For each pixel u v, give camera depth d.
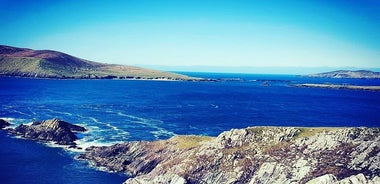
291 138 83.88
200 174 82.44
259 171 76.94
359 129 78.56
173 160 91.19
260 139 86.44
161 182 81.00
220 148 86.94
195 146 94.88
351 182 54.03
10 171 93.31
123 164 100.31
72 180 88.00
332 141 77.94
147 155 100.75
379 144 72.75
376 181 53.50
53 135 131.62
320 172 71.94
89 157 107.69
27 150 116.38
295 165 75.62
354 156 73.00
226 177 79.69
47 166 99.00
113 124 158.38
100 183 86.75
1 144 124.00
